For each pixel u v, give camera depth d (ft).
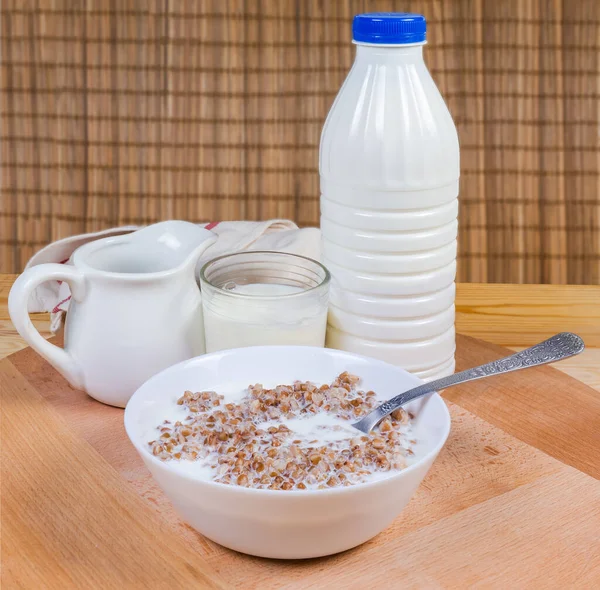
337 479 2.33
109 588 2.29
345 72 4.03
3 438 2.72
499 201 4.12
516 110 4.05
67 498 2.52
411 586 2.30
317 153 4.09
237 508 2.24
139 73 4.06
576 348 2.60
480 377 2.58
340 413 2.56
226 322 2.82
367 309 2.86
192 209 4.16
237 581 2.31
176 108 4.09
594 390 2.95
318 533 2.28
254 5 4.00
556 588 2.30
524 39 4.00
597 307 3.43
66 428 2.77
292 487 2.31
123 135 4.12
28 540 2.40
